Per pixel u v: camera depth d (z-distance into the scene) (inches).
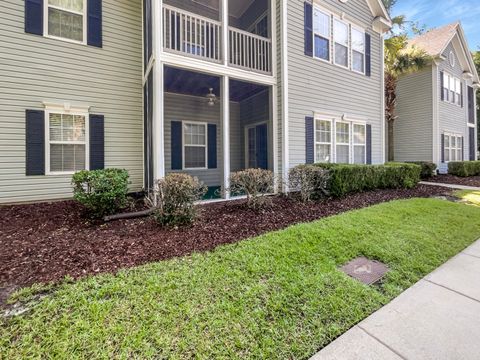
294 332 78.0
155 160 208.5
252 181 204.5
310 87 299.1
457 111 565.3
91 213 194.2
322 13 312.8
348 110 343.0
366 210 208.7
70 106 242.1
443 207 224.8
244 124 382.9
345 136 343.0
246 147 384.5
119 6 268.2
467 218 196.9
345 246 139.3
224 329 77.2
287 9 274.8
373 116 377.7
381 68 386.6
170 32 218.5
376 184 303.3
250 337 74.9
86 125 251.1
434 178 464.1
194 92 330.6
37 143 228.5
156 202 165.3
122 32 270.2
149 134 239.8
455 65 560.1
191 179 170.6
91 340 71.5
